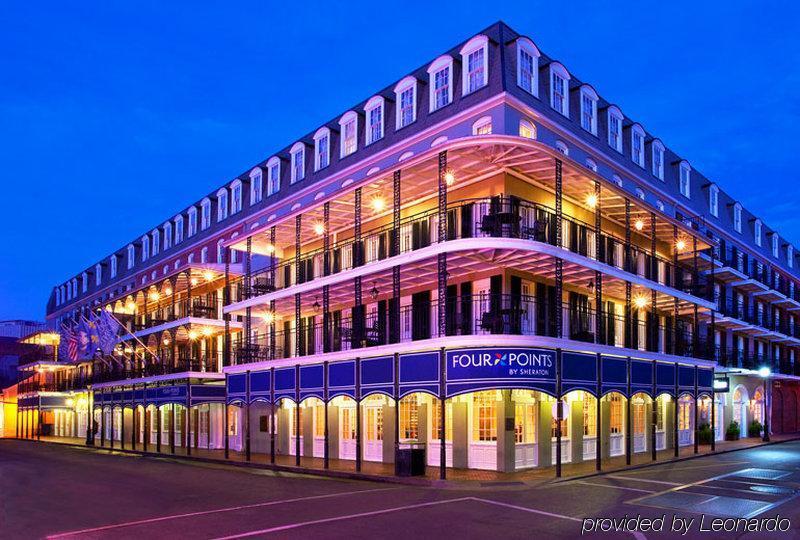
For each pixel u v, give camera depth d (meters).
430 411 25.27
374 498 17.22
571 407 25.47
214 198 45.41
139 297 45.75
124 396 42.38
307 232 32.09
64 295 74.50
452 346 21.02
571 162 23.05
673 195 36.22
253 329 36.97
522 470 22.66
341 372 24.91
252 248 35.44
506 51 24.84
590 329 27.38
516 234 22.64
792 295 53.75
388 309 28.11
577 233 26.81
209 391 36.09
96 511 15.73
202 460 31.36
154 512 15.39
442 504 16.08
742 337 44.25
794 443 37.06
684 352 32.34
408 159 22.98
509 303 23.30
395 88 28.92
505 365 20.34
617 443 28.11
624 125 32.69
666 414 32.31
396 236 23.50
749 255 46.97
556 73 27.05
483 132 24.27
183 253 47.00
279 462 27.83
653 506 15.45
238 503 16.61
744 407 42.25
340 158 32.22
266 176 39.28
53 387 61.97
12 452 40.97
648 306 31.59
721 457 28.06
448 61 26.33
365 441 28.03
